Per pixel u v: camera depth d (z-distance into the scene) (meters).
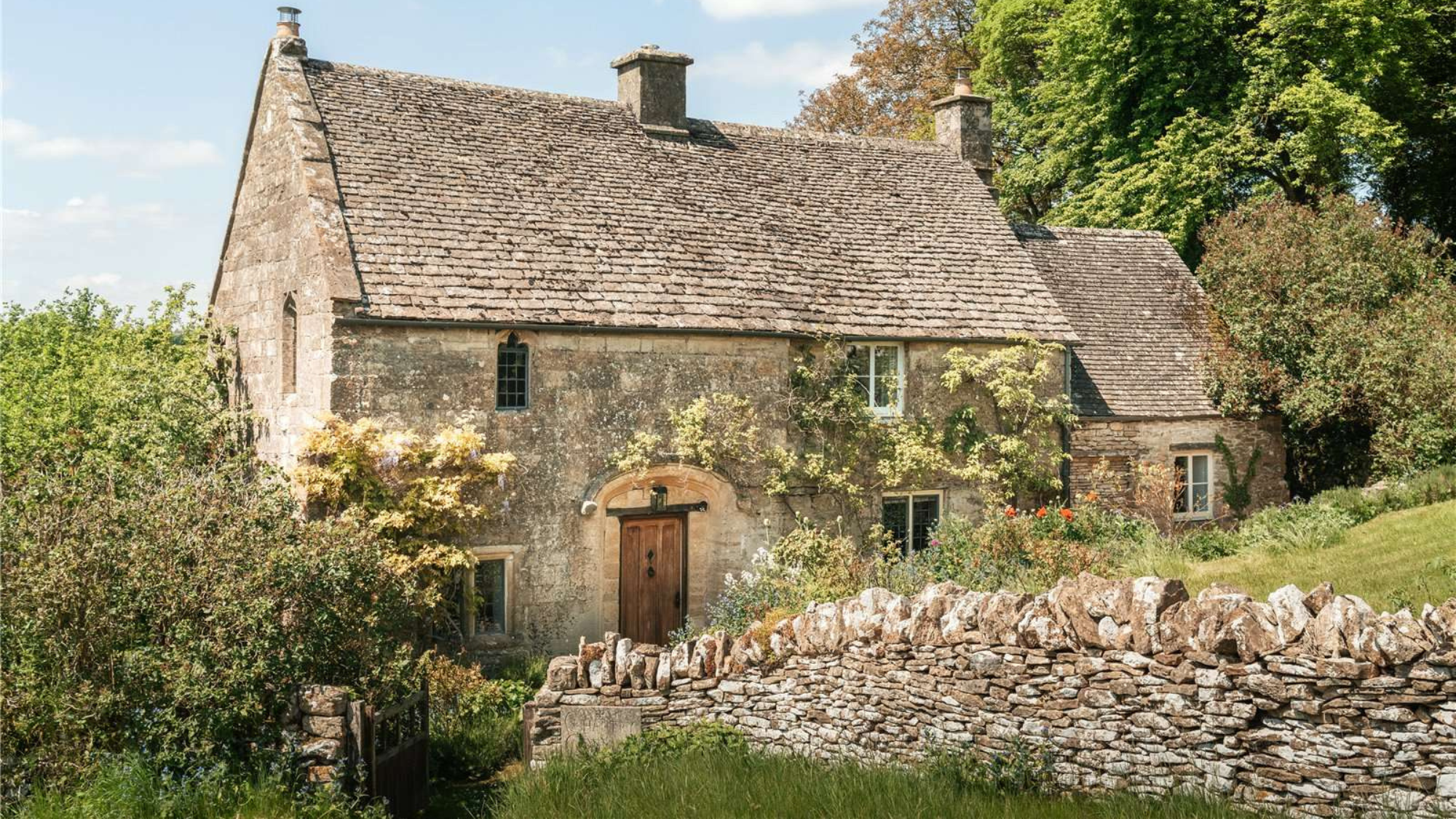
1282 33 29.81
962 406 21.11
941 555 17.39
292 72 19.20
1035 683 10.02
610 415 18.11
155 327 21.66
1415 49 31.55
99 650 10.49
